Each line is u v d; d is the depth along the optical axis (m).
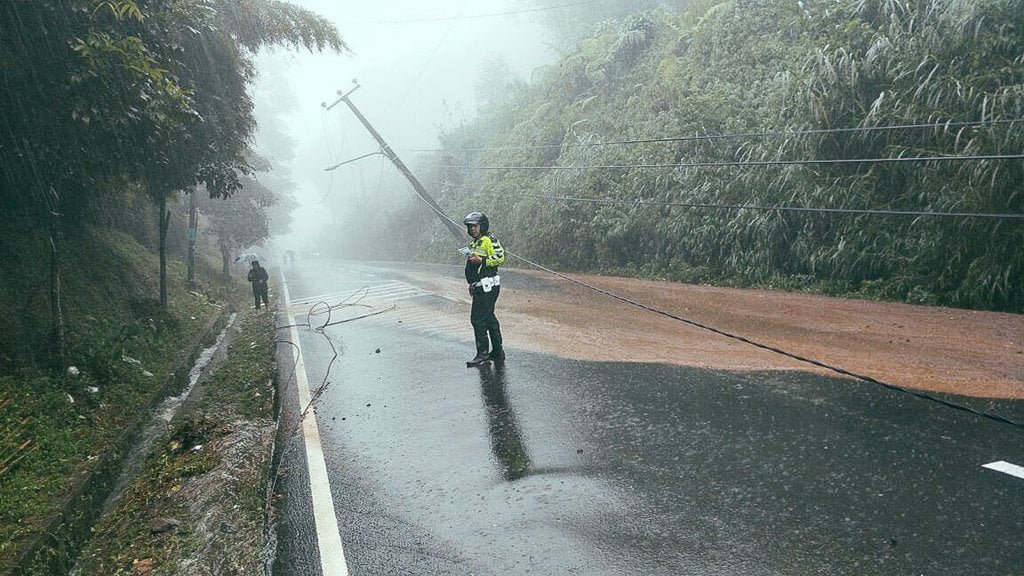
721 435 4.77
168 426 7.16
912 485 3.68
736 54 18.31
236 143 12.65
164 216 12.68
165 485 5.27
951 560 2.94
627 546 3.38
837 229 11.62
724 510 3.64
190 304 15.28
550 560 3.34
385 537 3.82
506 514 3.92
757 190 13.00
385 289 18.20
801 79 12.34
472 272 7.79
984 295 9.19
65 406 6.62
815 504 3.59
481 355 7.93
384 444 5.46
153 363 9.36
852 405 5.14
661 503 3.81
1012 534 3.09
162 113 7.46
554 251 21.17
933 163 10.14
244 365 9.93
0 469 5.11
